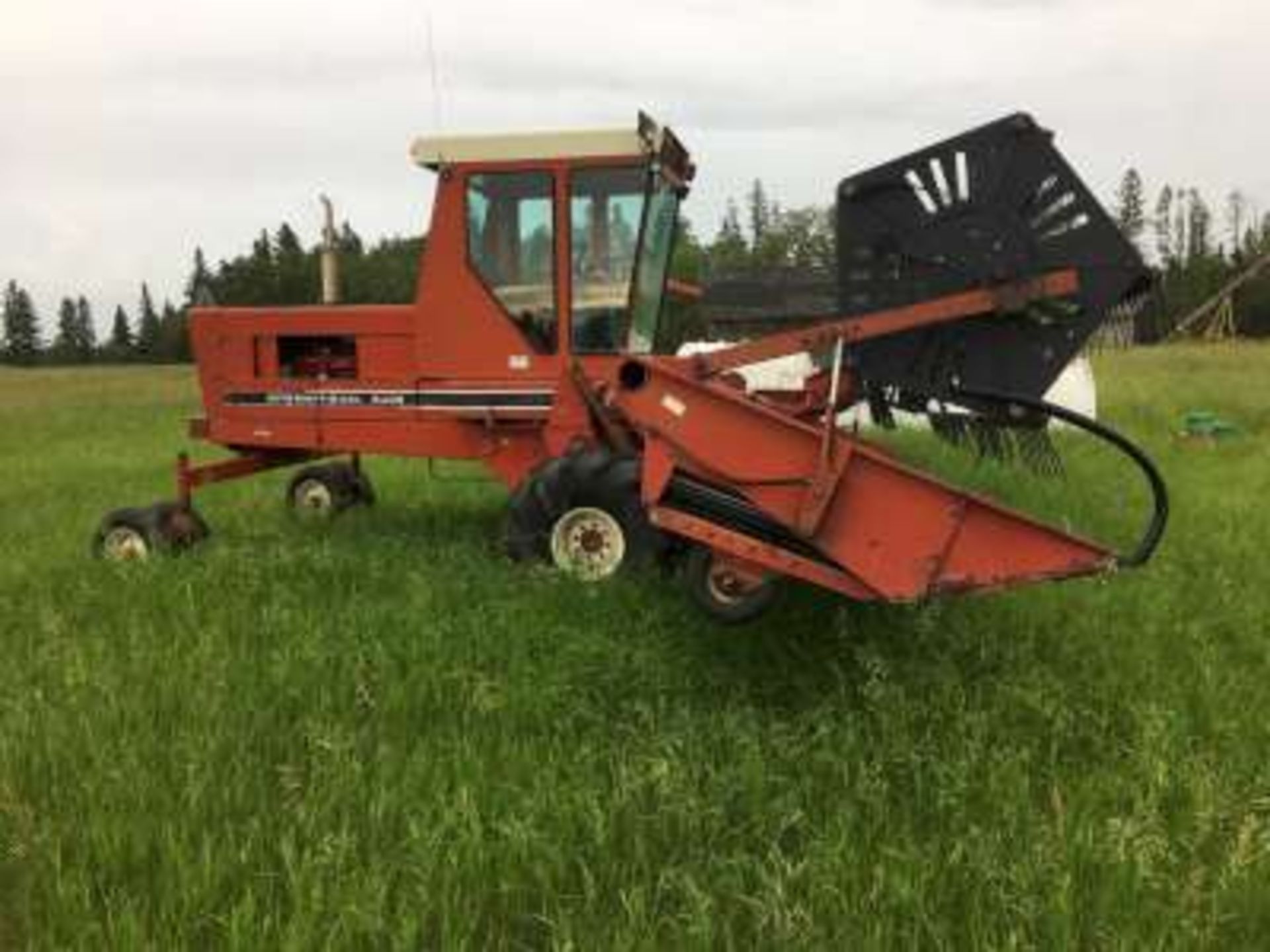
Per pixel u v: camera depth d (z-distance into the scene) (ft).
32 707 18.61
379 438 31.99
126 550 30.45
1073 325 22.39
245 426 33.17
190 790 15.14
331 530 32.86
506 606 22.91
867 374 23.43
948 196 22.67
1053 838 14.26
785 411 23.98
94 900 13.35
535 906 13.47
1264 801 15.17
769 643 21.38
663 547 25.22
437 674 19.65
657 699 19.12
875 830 14.84
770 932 12.76
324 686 19.25
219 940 12.64
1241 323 234.99
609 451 26.63
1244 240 293.23
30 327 432.25
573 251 30.17
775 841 14.64
